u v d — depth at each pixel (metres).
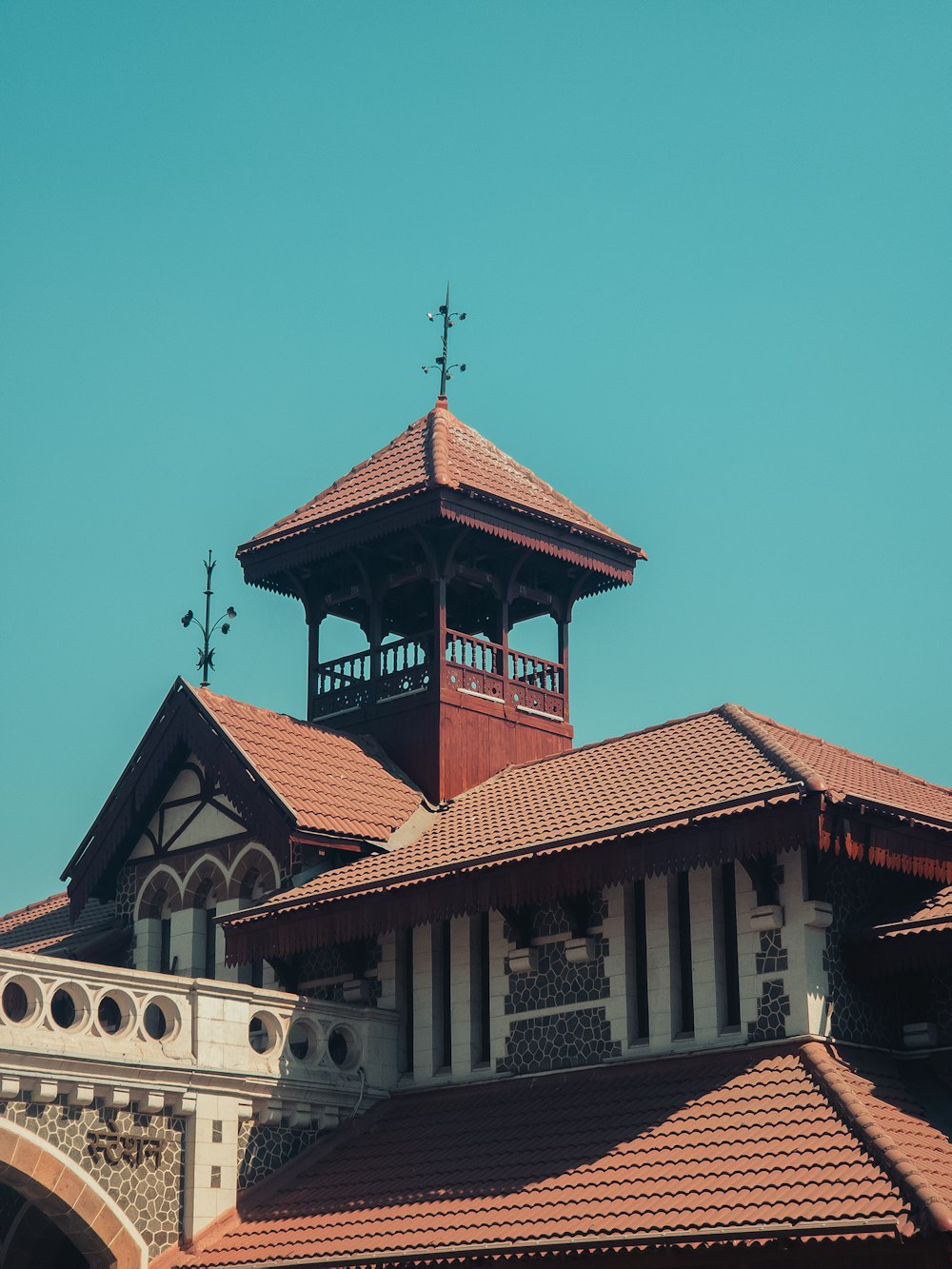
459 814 61.66
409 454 70.81
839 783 53.09
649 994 52.12
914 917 49.97
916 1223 39.34
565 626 71.75
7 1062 47.12
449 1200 48.34
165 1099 50.81
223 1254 50.03
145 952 64.31
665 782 54.50
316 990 60.44
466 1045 55.97
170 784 65.69
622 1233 43.34
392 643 68.25
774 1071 47.94
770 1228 41.16
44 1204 48.38
